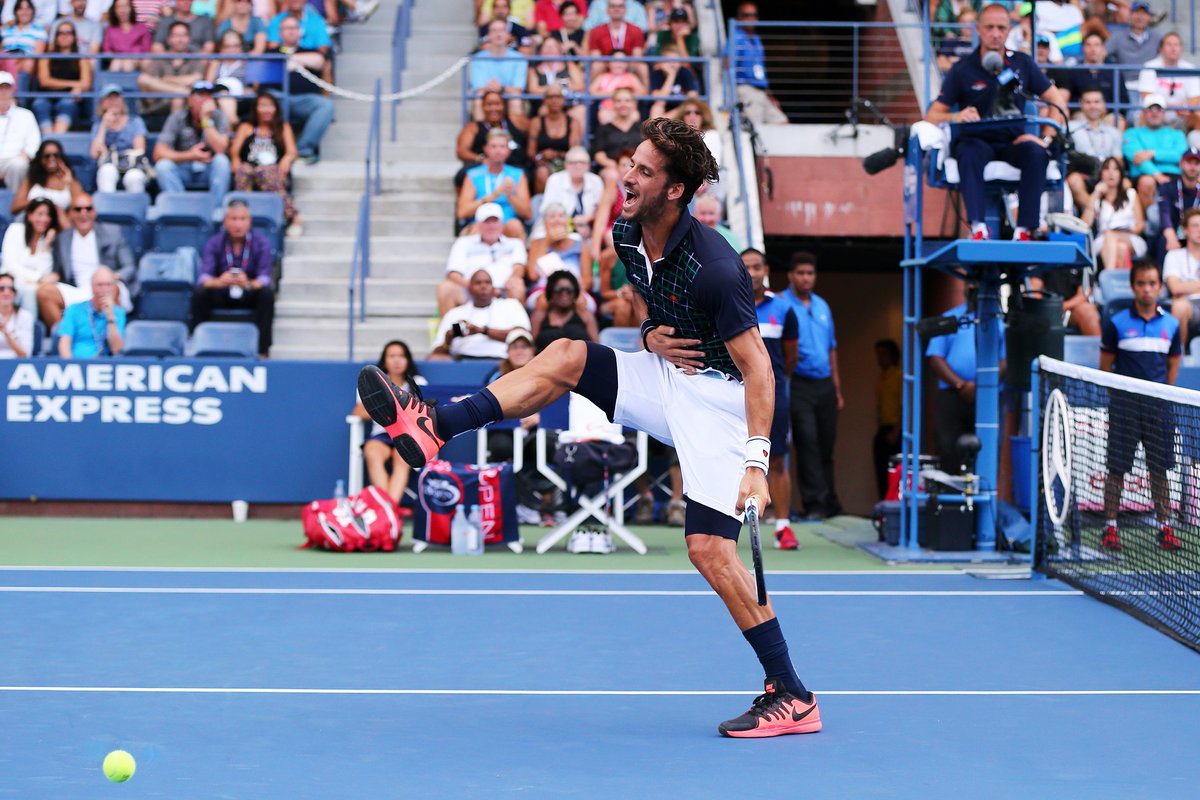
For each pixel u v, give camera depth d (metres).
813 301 24.48
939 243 30.78
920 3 34.28
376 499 19.91
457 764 8.78
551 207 25.45
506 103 29.23
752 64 32.75
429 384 23.12
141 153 28.42
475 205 26.94
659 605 15.12
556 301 22.39
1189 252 25.34
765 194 30.47
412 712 10.23
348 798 7.98
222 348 24.41
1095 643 13.12
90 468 23.66
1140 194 27.56
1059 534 17.38
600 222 25.81
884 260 35.91
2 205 27.42
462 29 34.19
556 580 17.06
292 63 29.78
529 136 28.73
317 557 19.19
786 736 9.57
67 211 27.02
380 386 9.14
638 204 9.05
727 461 9.52
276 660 12.09
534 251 25.89
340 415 23.64
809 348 24.34
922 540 19.56
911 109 33.81
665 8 33.41
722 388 9.50
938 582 16.97
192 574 17.33
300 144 30.06
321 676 11.45
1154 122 28.83
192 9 32.75
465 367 23.22
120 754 8.20
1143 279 21.08
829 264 36.84
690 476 9.58
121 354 24.41
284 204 28.05
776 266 35.53
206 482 23.67
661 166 8.99
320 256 27.98
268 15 32.56
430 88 32.84
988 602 15.43
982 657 12.45
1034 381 17.88
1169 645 13.01
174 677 11.37
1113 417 17.45
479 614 14.49
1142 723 10.00
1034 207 18.39
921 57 33.34
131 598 15.38
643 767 8.73
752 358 9.03
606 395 9.70
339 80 32.78
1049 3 33.25
